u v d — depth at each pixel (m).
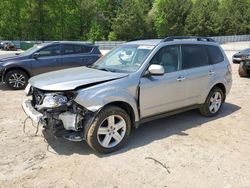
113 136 4.59
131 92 4.74
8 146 4.83
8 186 3.71
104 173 4.00
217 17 72.62
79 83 4.35
